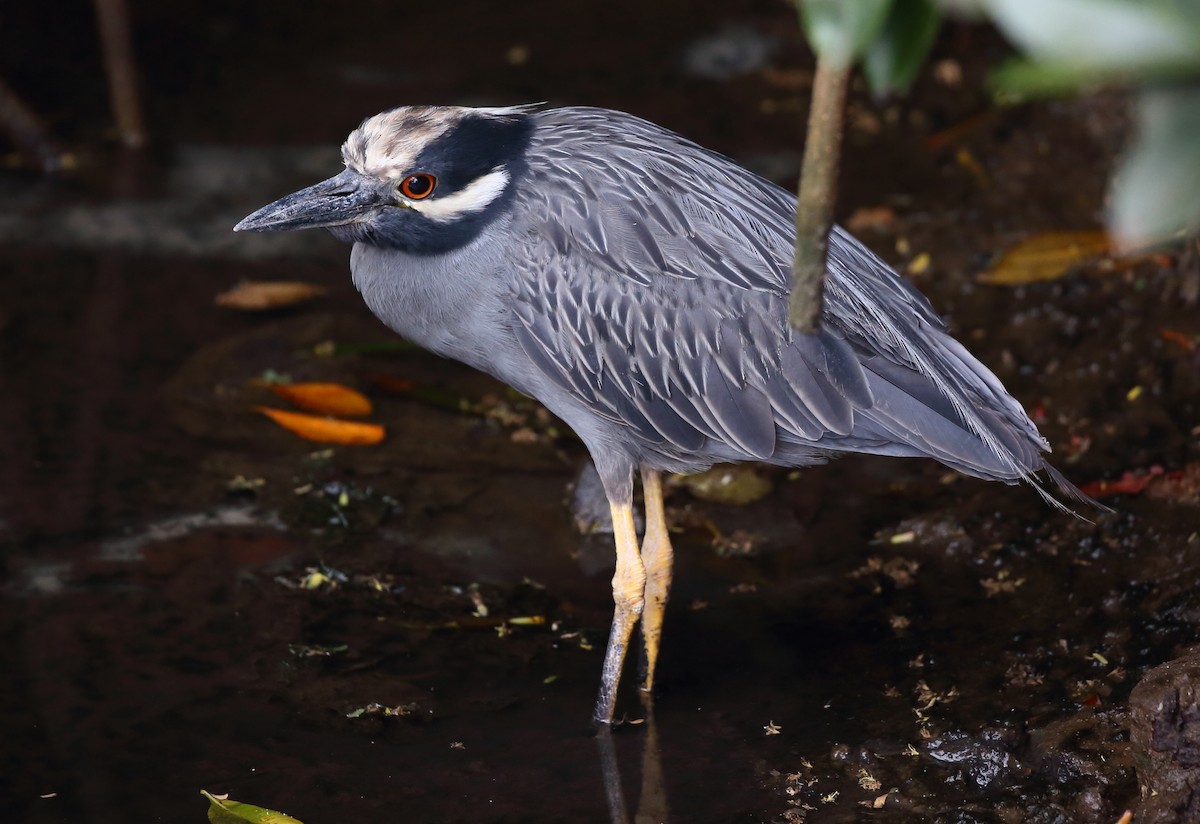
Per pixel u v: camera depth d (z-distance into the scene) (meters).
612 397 9.26
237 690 9.27
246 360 12.90
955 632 9.63
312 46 18.75
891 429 9.00
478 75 17.86
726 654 9.66
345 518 11.12
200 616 9.98
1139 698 7.55
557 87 17.48
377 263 9.56
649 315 9.09
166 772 8.51
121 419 12.13
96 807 8.20
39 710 9.03
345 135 16.59
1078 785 8.00
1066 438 11.26
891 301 9.53
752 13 19.56
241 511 11.16
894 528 10.80
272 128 16.78
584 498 11.09
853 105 16.83
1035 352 12.32
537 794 8.34
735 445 9.23
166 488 11.37
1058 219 14.30
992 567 10.23
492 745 8.79
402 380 12.89
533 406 12.60
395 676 9.45
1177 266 12.64
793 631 9.84
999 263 13.45
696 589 10.38
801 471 11.63
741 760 8.58
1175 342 12.09
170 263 14.38
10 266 14.20
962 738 8.41
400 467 11.78
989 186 15.02
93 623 9.88
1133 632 9.24
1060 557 10.16
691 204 9.25
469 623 10.00
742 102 17.08
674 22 19.34
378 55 18.50
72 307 13.59
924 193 15.02
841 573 10.39
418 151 8.88
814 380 9.01
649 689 9.30
